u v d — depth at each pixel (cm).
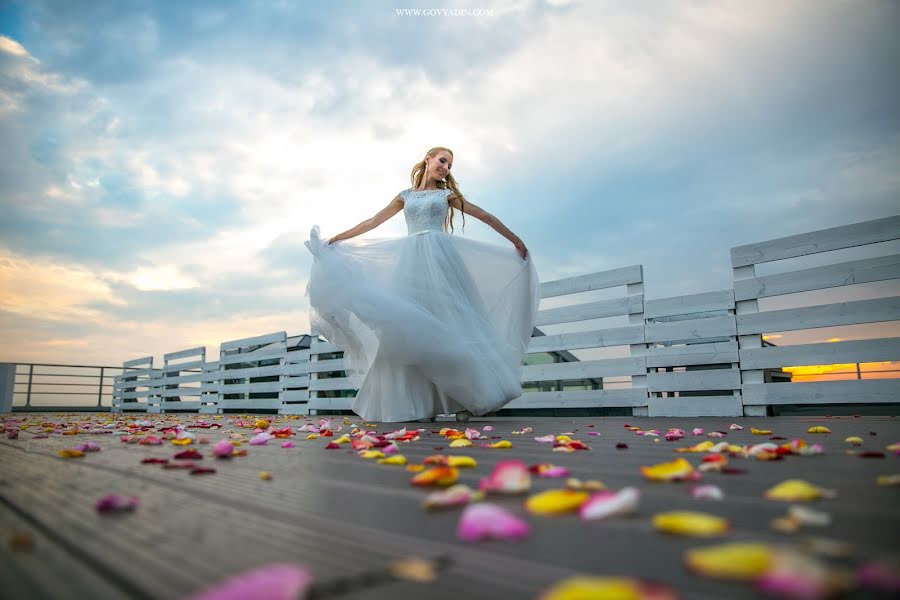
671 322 515
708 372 482
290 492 112
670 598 42
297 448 220
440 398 436
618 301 548
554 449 195
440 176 471
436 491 113
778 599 47
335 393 830
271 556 65
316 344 844
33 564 64
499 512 74
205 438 267
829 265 429
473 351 398
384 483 125
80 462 170
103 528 80
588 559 62
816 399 425
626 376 542
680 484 113
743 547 56
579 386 594
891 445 178
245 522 84
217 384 1101
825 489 104
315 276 424
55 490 115
